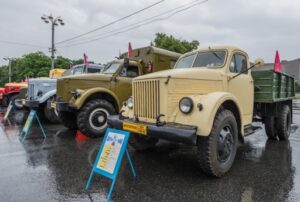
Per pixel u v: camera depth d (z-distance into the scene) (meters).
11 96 13.77
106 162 3.33
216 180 3.77
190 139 3.36
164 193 3.34
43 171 4.14
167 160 4.71
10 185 3.59
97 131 6.51
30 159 4.77
